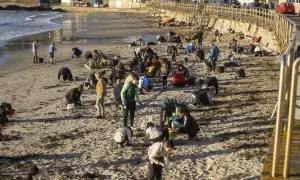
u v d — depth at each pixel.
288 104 7.10
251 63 30.25
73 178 12.02
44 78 28.67
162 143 10.77
